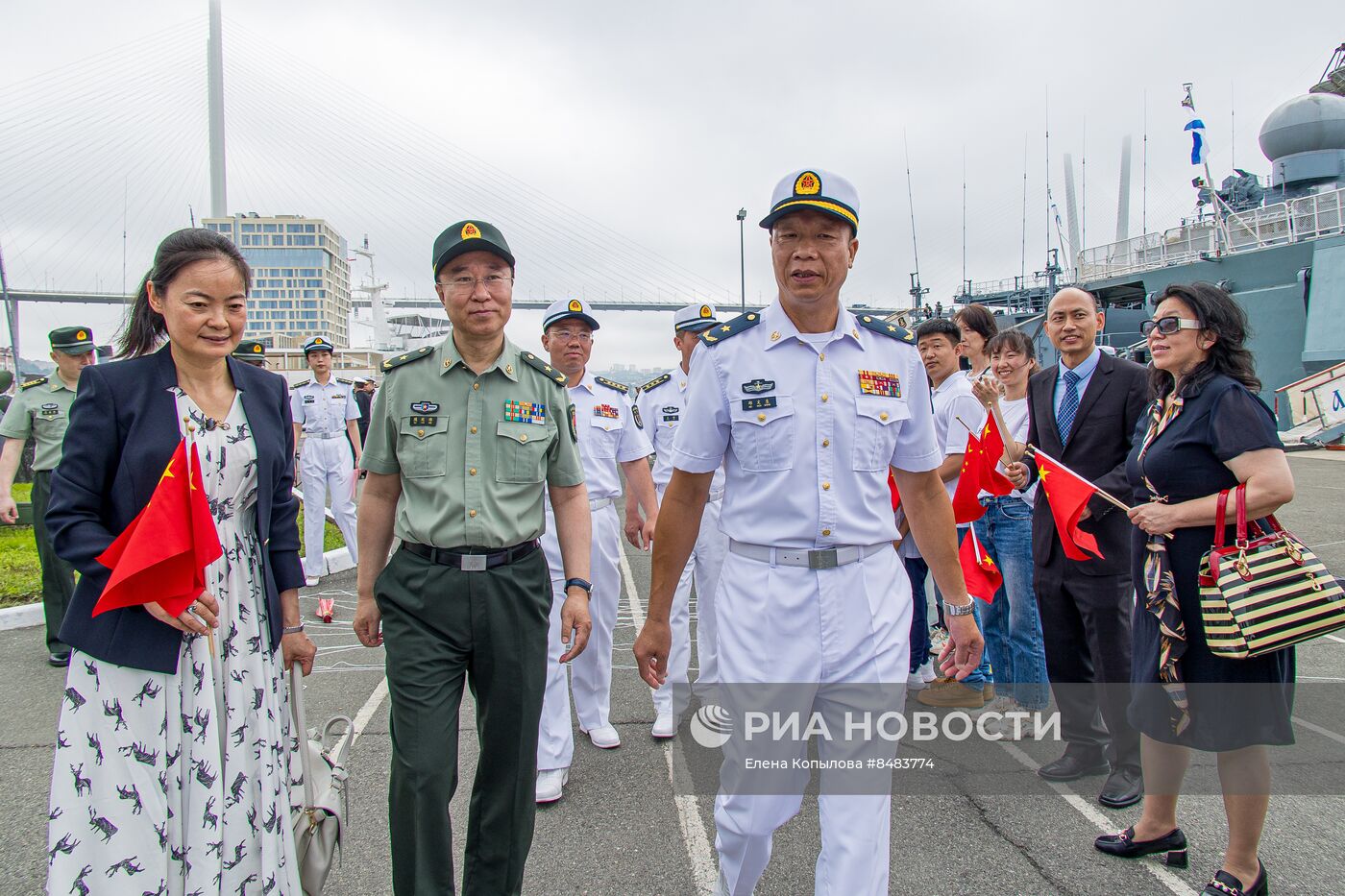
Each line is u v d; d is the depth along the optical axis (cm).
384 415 261
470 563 248
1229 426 262
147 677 208
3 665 542
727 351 231
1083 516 334
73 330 548
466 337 259
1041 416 379
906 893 278
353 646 586
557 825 329
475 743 412
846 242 224
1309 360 1734
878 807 219
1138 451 294
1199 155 1964
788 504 224
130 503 215
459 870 296
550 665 354
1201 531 271
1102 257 2305
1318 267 1728
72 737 205
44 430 539
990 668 443
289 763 246
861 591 224
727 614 232
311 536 785
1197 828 320
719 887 242
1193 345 276
